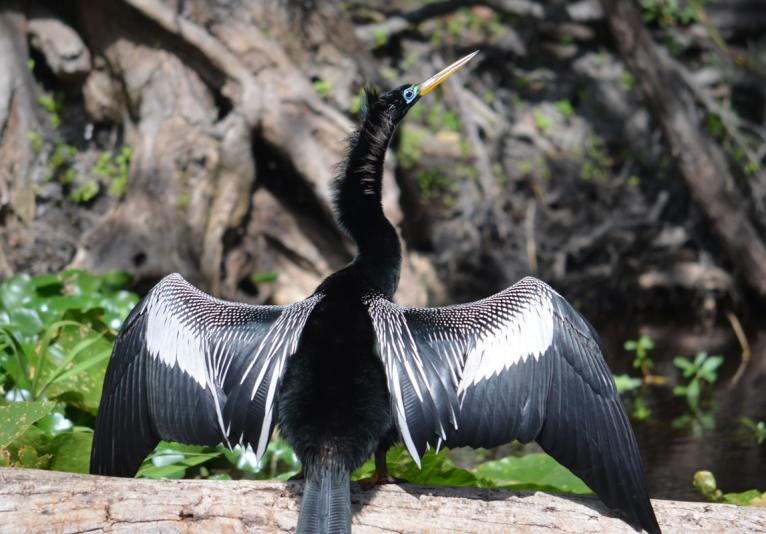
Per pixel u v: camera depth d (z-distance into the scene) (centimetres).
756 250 1502
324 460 498
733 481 909
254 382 511
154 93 1256
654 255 1599
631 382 1205
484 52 1683
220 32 1270
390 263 622
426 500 532
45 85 1317
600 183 1625
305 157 1248
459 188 1534
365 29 1602
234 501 520
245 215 1261
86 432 725
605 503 518
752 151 1638
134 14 1256
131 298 992
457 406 513
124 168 1288
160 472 678
